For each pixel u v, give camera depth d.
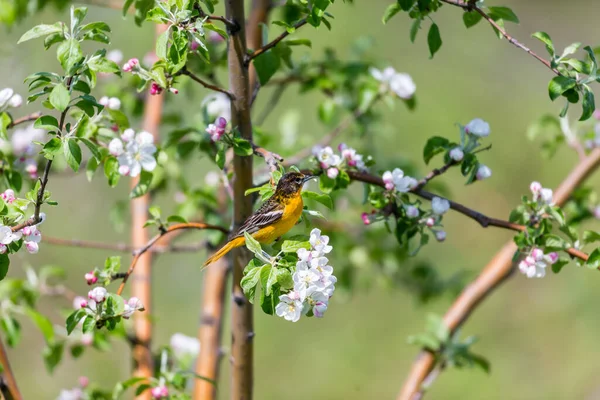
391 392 18.47
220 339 10.41
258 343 18.98
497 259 10.34
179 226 7.42
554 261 7.39
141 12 8.02
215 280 10.61
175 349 10.70
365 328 19.50
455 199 21.08
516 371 18.83
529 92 22.28
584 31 23.61
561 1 24.11
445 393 18.33
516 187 21.17
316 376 18.66
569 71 6.58
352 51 12.45
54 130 6.31
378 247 12.41
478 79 22.33
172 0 6.36
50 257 17.39
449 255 20.38
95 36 6.52
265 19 9.90
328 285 5.80
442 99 21.62
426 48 22.45
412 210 7.47
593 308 19.53
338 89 11.29
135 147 7.43
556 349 19.14
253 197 7.93
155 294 18.84
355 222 12.75
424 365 10.14
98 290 6.42
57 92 6.05
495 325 19.80
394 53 22.12
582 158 10.19
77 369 17.06
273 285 5.79
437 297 13.23
